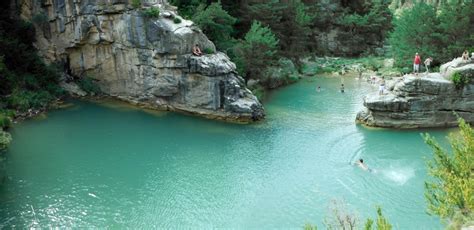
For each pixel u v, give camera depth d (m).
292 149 40.09
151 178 34.69
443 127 45.22
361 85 64.75
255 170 36.09
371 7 90.94
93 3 50.09
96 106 51.06
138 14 48.53
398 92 44.84
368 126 45.94
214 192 32.66
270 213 29.91
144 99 51.22
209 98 47.72
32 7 53.22
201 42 48.97
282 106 53.75
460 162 18.11
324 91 61.22
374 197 31.47
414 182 33.50
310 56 80.44
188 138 42.56
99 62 52.78
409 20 65.00
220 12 55.00
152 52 48.72
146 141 41.69
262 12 68.38
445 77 45.41
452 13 61.06
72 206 30.44
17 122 44.81
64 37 53.06
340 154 38.91
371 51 86.56
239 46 58.22
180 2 56.88
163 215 29.61
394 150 39.59
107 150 39.62
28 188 32.62
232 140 42.19
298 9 75.50
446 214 16.91
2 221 28.31
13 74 48.84
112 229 27.92
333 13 88.06
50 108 49.44
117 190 32.78
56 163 36.75
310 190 32.75
